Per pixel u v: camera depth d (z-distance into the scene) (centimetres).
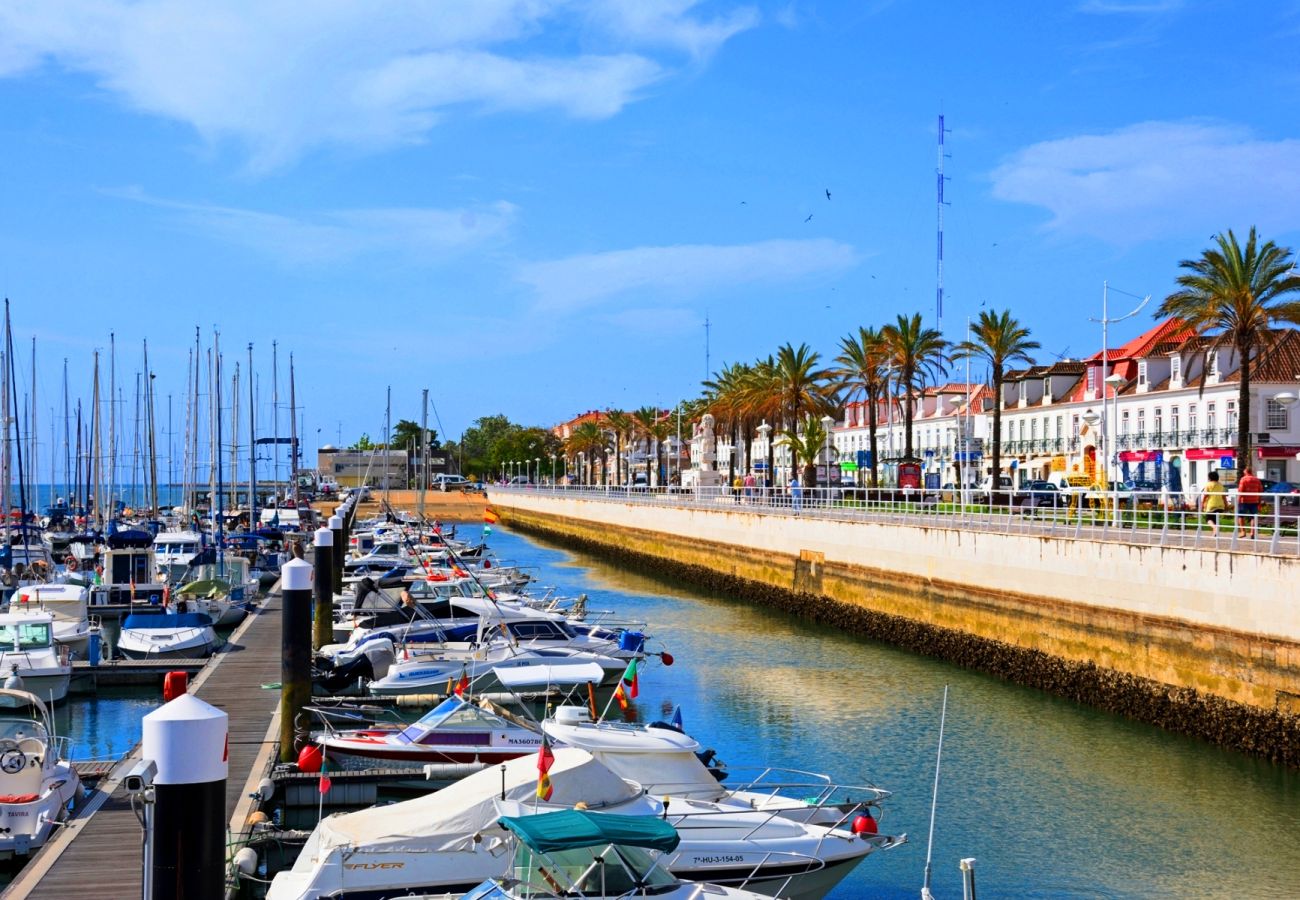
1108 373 8531
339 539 5706
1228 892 2216
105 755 2977
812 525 6203
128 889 1858
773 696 3841
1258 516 3466
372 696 3347
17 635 3597
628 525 9775
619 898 1602
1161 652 3566
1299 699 3033
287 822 2458
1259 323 5088
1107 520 4150
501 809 1822
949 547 4850
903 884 2262
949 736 3341
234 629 4934
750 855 1961
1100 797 2781
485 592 4031
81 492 10206
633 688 2814
